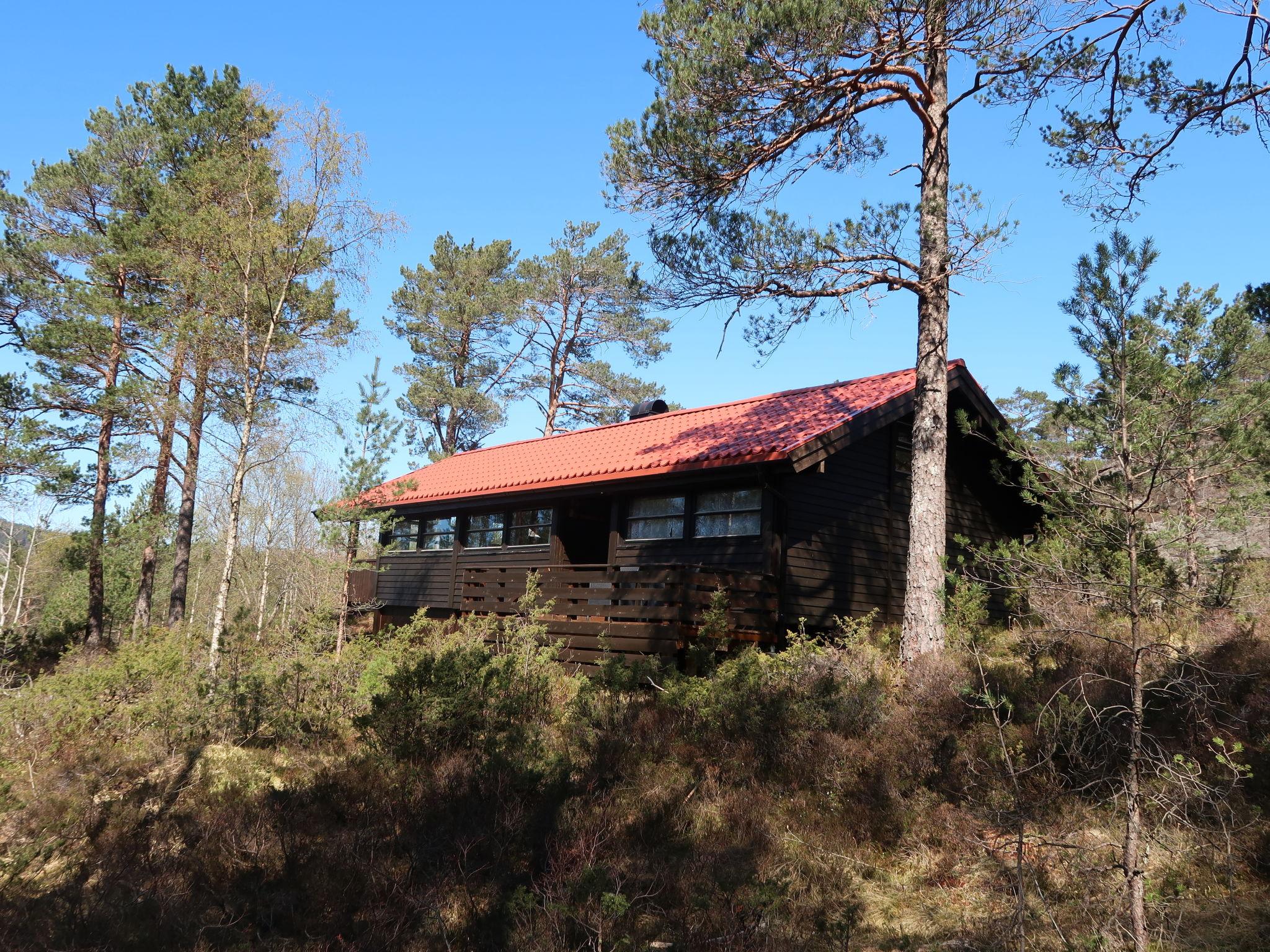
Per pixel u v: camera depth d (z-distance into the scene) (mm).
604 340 35125
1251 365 6285
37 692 10414
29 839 7004
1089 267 5965
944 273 11227
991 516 17547
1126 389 5848
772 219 11406
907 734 8414
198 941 5496
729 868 6570
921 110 11969
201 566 35438
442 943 5637
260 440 16484
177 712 9961
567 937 5711
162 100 24016
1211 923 5594
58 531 35062
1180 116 11258
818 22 10344
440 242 37344
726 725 9227
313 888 6258
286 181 15109
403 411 35656
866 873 6887
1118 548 6418
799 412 15680
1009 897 6172
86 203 23953
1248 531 7172
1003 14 10859
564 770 8141
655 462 15461
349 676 11562
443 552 22234
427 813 7418
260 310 15031
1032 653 9602
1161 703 8016
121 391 17672
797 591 14039
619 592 13586
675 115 11398
